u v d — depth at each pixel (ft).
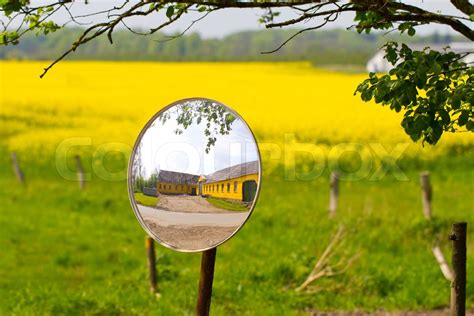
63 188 78.74
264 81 158.71
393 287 37.24
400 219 55.42
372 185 77.56
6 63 201.67
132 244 51.96
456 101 16.05
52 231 55.72
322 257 38.52
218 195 15.60
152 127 15.88
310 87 147.95
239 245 49.73
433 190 71.77
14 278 43.01
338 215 58.59
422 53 16.48
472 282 35.47
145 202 15.92
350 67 287.89
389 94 16.37
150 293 36.83
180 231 15.79
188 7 16.63
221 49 451.94
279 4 16.20
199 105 15.72
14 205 67.87
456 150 87.92
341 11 16.29
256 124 102.37
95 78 166.30
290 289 36.94
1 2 15.69
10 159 97.30
